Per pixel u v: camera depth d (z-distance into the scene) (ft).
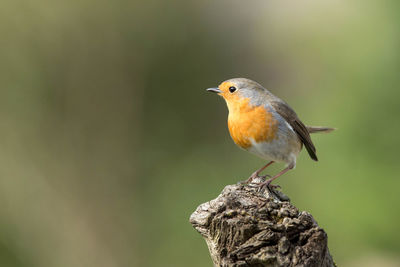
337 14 51.93
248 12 58.59
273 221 15.94
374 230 36.88
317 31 53.98
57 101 51.13
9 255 45.24
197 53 53.52
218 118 51.72
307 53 53.72
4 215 46.85
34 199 47.88
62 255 46.29
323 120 40.01
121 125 51.24
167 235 44.32
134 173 49.42
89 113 51.06
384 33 37.73
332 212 37.68
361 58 38.40
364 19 39.50
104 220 48.06
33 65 50.85
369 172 37.17
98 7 50.70
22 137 49.83
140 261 45.09
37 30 50.85
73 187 49.14
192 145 50.57
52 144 50.29
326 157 39.17
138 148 50.49
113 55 51.26
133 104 51.34
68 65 51.26
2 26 50.03
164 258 43.32
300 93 52.01
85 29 51.06
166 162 49.60
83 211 48.37
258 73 55.67
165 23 52.03
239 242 15.48
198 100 52.24
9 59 50.49
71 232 47.34
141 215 47.06
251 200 16.69
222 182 45.68
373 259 37.06
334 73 42.93
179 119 51.44
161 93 51.90
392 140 37.06
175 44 52.42
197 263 42.04
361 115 37.96
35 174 48.85
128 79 51.42
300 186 40.83
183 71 52.65
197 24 53.67
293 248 15.07
